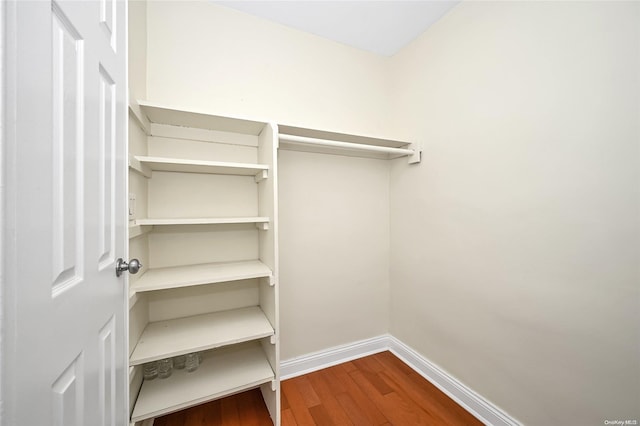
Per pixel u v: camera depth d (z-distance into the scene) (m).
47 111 0.47
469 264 1.46
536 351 1.16
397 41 1.89
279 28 1.70
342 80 1.92
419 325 1.81
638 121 0.87
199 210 1.51
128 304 0.93
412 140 1.85
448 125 1.58
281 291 1.73
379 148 1.70
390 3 1.53
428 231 1.73
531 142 1.17
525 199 1.19
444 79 1.60
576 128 1.03
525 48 1.19
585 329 1.01
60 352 0.50
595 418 0.98
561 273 1.08
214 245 1.55
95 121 0.67
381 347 2.07
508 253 1.26
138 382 1.23
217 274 1.31
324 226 1.87
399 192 1.99
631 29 0.88
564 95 1.06
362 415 1.41
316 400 1.52
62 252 0.51
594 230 0.98
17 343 0.39
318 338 1.86
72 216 0.56
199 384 1.28
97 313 0.68
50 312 0.47
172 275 1.29
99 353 0.69
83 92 0.60
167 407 1.13
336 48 1.90
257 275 1.33
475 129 1.42
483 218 1.38
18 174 0.39
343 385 1.66
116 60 0.82
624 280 0.91
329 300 1.89
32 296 0.42
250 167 1.37
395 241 2.04
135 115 1.09
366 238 2.03
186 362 1.39
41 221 0.45
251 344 1.63
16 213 0.38
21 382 0.39
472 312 1.44
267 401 1.46
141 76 1.27
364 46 1.95
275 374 1.34
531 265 1.17
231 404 1.49
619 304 0.92
